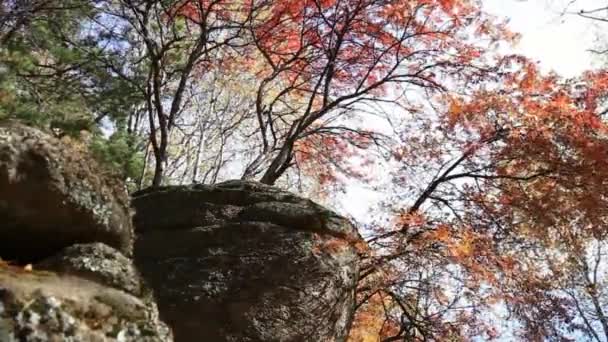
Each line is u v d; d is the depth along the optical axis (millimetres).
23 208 3496
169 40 13672
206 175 19719
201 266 7773
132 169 11977
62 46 12898
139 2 13031
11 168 3414
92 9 13477
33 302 2963
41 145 3568
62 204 3607
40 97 11656
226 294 7516
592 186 9219
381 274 9055
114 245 3908
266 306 7547
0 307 2859
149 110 11977
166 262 7875
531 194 9695
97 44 13445
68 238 3715
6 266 3264
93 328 3135
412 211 9555
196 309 7383
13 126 3543
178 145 20141
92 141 11359
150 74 12445
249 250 7938
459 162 10438
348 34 12000
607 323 14008
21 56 11461
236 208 8531
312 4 12078
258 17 13477
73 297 3150
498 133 10109
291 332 7555
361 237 8828
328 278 7957
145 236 8242
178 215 8422
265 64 15336
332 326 8000
